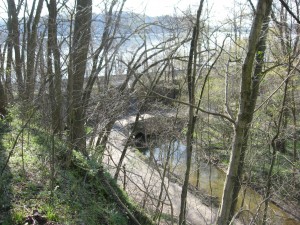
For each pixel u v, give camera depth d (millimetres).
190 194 14188
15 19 12711
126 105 9602
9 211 5562
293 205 12141
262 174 11875
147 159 14398
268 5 2316
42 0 10820
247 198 12031
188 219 12102
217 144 15375
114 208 7715
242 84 2445
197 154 13750
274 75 10148
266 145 10492
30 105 7930
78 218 6367
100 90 10023
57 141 8344
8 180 6480
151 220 8820
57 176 7344
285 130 12547
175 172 14633
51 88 6965
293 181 12508
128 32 8336
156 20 8305
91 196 7656
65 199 6703
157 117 10875
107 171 10047
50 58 6688
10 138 8328
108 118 8836
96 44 8789
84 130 9016
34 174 7047
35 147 8117
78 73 8000
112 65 8789
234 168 2529
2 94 10961
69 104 7668
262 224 9242
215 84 14531
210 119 14375
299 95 13836
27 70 8758
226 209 2549
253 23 2322
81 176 8180
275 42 6633
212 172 16672
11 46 11891
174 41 8742
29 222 5398
